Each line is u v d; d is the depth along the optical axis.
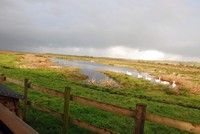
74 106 23.78
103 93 36.06
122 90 44.22
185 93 52.12
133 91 45.09
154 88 55.12
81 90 36.16
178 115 26.94
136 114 8.53
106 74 86.69
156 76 101.50
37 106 15.00
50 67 78.31
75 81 49.44
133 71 133.00
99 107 10.10
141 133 8.41
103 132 10.22
